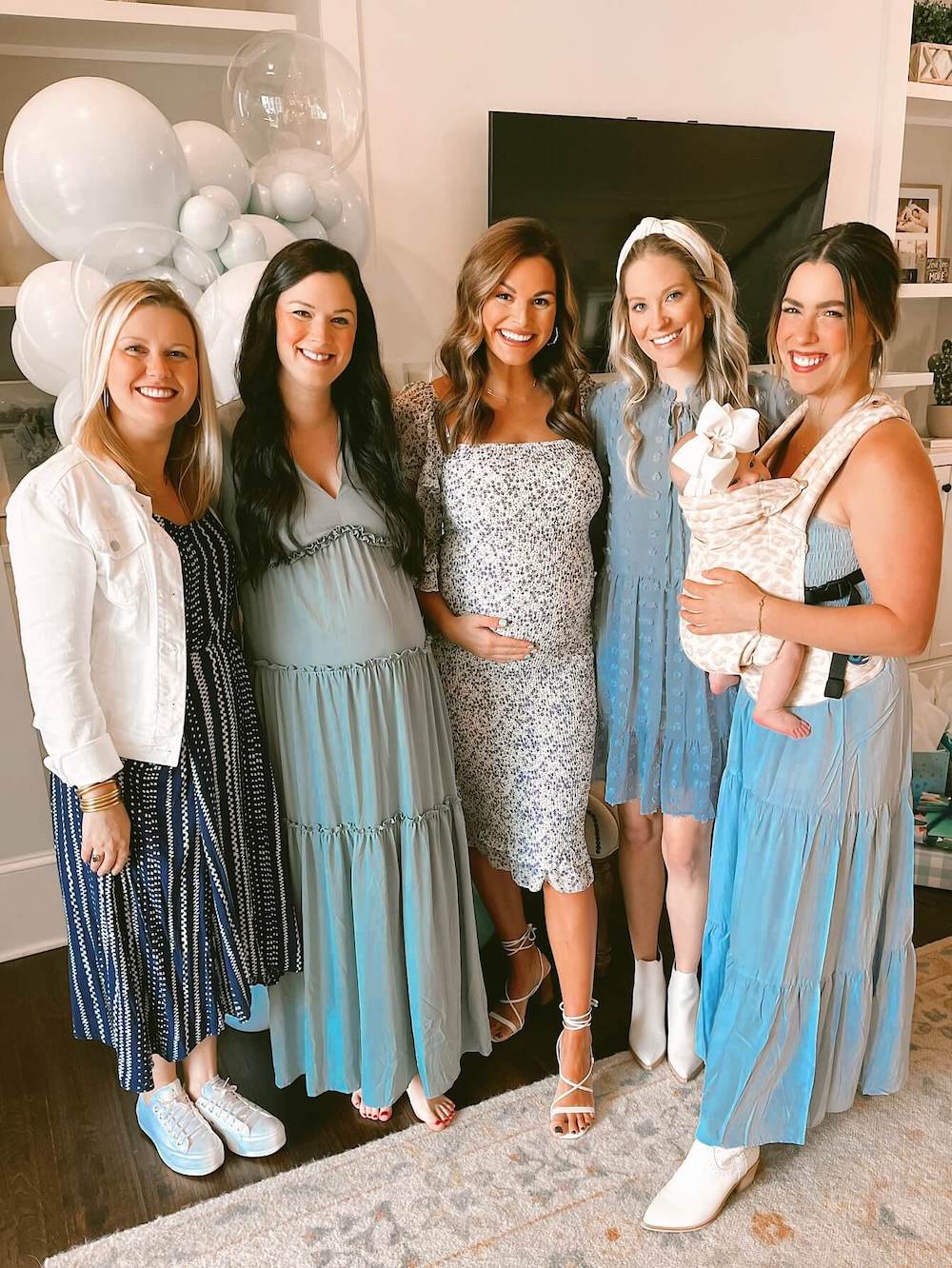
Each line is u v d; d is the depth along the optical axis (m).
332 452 1.73
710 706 1.88
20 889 2.53
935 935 2.50
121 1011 1.68
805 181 3.53
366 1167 1.82
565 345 1.85
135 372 1.49
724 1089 1.65
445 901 1.86
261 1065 2.14
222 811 1.66
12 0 2.36
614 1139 1.87
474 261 1.73
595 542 2.00
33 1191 1.80
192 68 2.97
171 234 2.09
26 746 2.47
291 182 2.39
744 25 3.35
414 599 1.83
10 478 2.61
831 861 1.57
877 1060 1.76
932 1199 1.71
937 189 4.24
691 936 1.99
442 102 2.95
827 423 1.52
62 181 2.05
